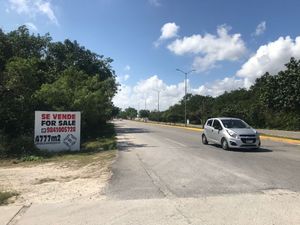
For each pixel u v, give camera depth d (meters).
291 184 10.25
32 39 39.06
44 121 19.89
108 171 12.84
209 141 22.81
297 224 6.67
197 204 8.12
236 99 76.94
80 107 27.61
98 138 30.70
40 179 11.68
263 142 26.22
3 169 14.26
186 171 12.64
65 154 19.17
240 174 11.91
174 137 31.39
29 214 7.59
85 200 8.72
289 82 36.69
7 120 21.62
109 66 48.16
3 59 28.42
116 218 7.21
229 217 7.12
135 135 34.81
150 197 8.88
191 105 88.25
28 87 22.98
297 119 42.59
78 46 45.19
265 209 7.66
